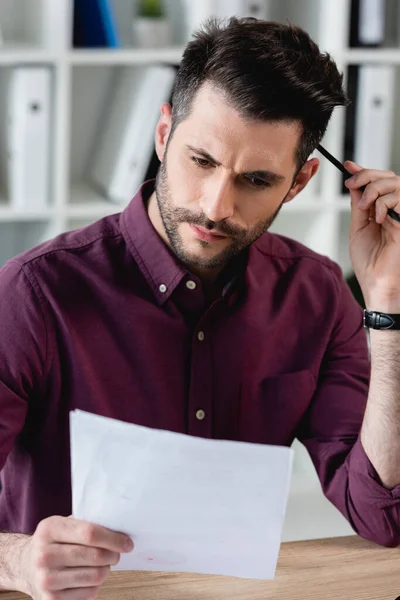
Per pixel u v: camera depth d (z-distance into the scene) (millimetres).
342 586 1499
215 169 1561
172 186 1597
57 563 1321
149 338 1748
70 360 1711
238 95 1510
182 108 1583
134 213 1762
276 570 1536
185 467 1243
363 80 3279
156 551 1348
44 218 3100
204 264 1640
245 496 1268
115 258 1762
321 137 1685
